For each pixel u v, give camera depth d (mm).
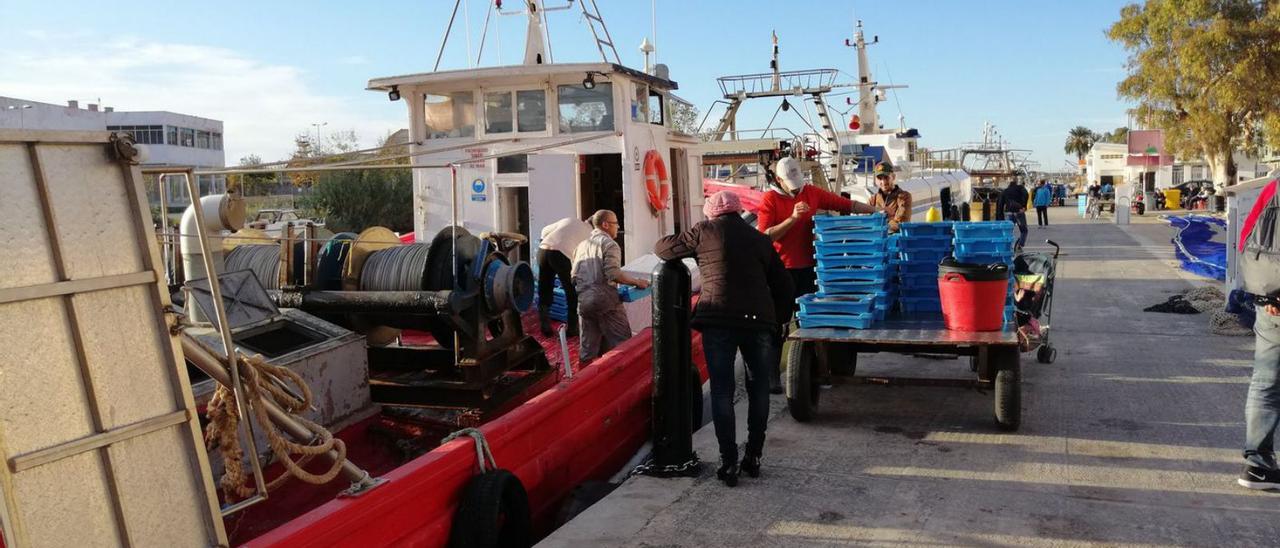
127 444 3102
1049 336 9773
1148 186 57875
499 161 10242
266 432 3723
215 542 3354
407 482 4297
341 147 29172
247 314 5461
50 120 35812
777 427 7031
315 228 6887
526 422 5309
